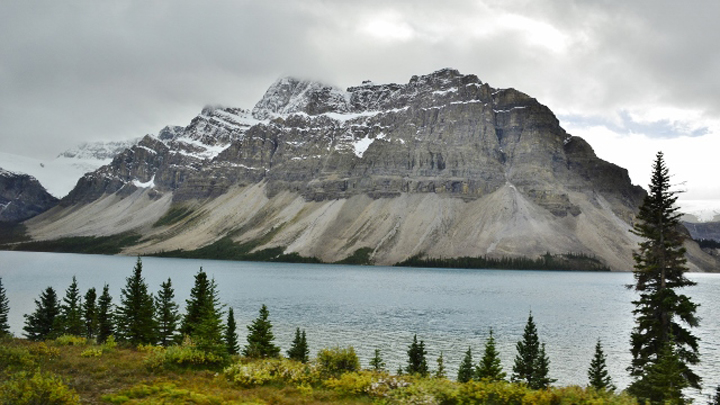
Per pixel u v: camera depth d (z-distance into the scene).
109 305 66.50
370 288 194.62
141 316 53.50
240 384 29.05
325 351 34.84
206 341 33.94
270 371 31.38
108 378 27.77
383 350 77.81
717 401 46.09
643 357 41.00
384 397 27.86
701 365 71.25
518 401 27.67
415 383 30.14
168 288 58.12
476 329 99.75
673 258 40.38
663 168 41.84
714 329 104.69
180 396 25.16
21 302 120.81
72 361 31.50
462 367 52.69
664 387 34.38
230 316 54.25
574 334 96.12
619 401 27.00
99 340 63.97
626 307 143.00
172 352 32.69
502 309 134.25
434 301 151.75
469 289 199.12
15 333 81.31
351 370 34.09
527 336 52.59
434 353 76.50
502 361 71.88
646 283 42.03
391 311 125.88
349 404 26.53
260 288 185.00
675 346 40.19
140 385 26.47
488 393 28.30
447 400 27.91
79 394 24.19
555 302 155.38
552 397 27.25
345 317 112.75
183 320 56.31
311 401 26.42
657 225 41.69
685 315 39.38
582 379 63.53
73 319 68.00
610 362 72.94
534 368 52.03
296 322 103.31
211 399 25.08
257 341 50.09
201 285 54.66
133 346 42.81
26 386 21.52
